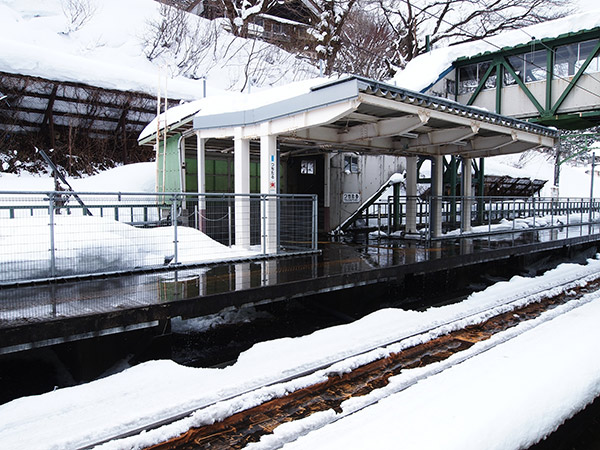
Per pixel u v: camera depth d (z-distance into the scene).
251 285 6.30
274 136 9.07
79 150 17.55
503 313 7.28
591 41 17.81
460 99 21.22
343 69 27.30
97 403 3.99
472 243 12.00
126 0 27.61
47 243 6.53
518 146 13.38
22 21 22.53
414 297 9.60
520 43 19.03
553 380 4.07
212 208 12.40
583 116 17.80
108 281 6.54
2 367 5.45
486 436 3.17
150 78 18.97
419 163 16.97
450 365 4.98
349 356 5.18
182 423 3.63
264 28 32.97
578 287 9.39
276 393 4.25
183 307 5.46
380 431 3.28
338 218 15.36
